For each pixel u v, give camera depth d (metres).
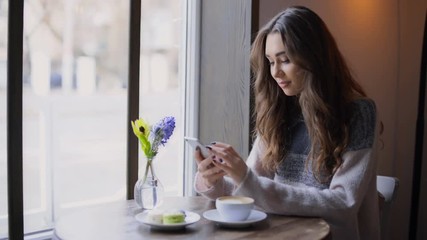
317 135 1.39
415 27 2.89
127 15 1.84
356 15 2.58
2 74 1.54
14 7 1.50
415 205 2.82
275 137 1.54
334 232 1.31
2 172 1.57
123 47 1.87
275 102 1.55
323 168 1.40
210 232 1.17
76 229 1.20
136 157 1.87
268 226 1.22
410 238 2.85
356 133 1.36
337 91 1.42
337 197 1.30
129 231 1.18
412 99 2.92
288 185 1.39
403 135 2.93
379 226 1.51
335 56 1.43
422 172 2.82
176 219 1.19
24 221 1.70
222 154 1.30
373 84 2.75
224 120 2.11
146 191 1.42
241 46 2.02
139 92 1.88
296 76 1.39
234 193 1.35
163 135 1.42
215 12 2.11
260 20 2.01
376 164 1.40
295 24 1.36
